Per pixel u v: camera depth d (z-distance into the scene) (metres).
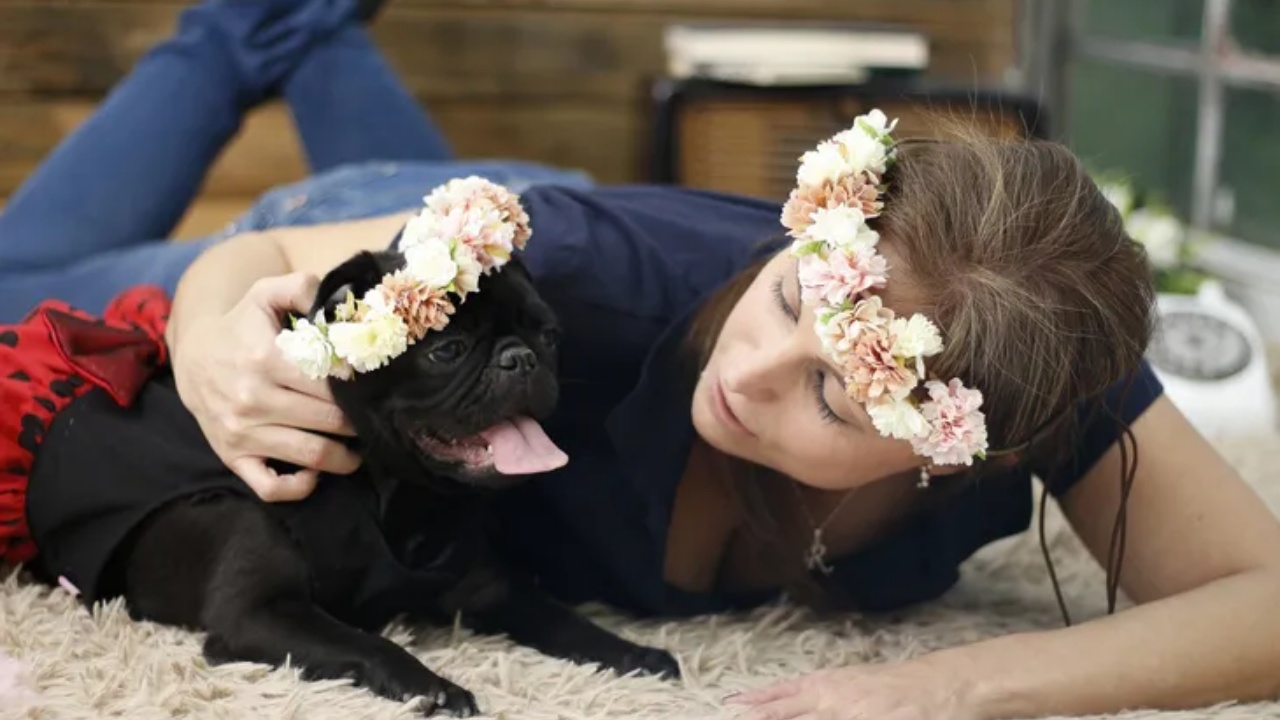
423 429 1.35
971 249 1.27
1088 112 3.34
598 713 1.30
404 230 1.42
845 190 1.30
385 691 1.28
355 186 2.06
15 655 1.35
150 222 2.20
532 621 1.47
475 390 1.32
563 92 3.29
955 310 1.26
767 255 1.52
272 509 1.39
